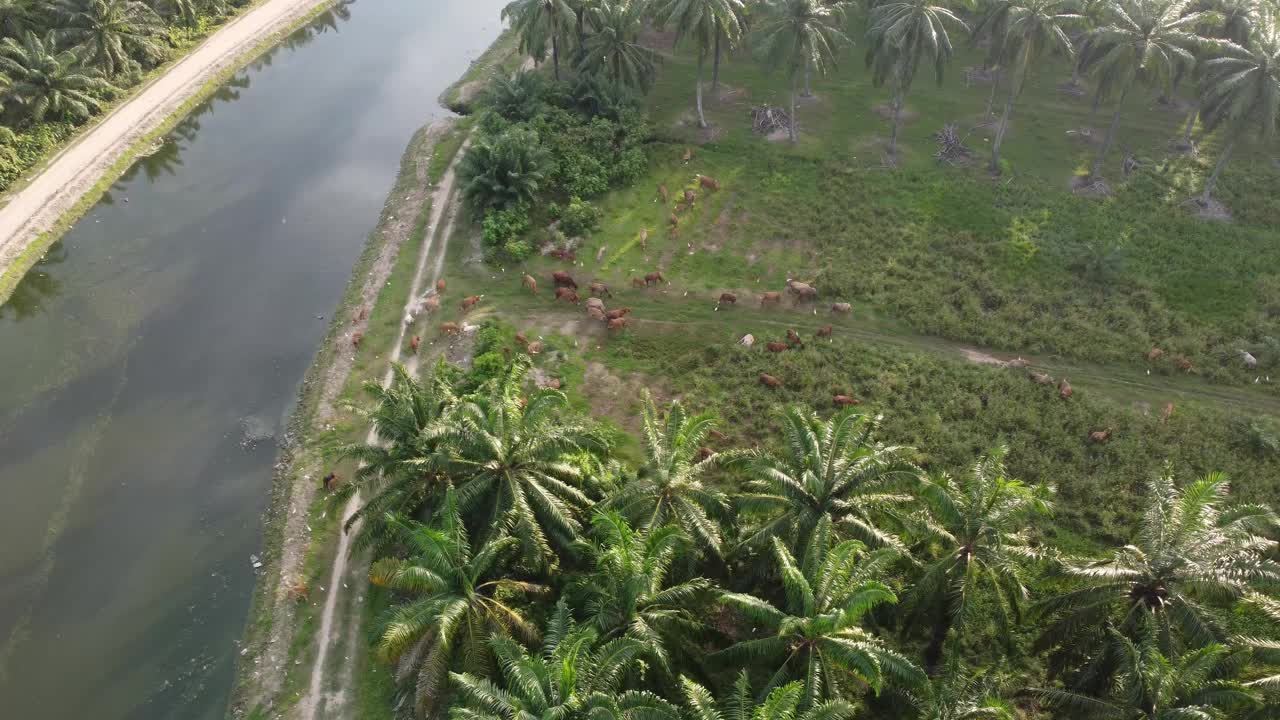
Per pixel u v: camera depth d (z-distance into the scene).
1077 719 25.75
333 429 43.09
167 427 43.88
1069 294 50.19
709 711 21.83
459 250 54.75
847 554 25.50
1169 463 36.16
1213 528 26.86
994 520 27.19
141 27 73.06
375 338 48.56
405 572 26.27
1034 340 47.28
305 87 78.06
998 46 58.88
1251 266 51.94
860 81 73.69
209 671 33.06
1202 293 50.00
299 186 63.75
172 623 34.75
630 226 56.31
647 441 32.28
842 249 54.19
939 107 69.50
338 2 94.56
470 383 42.97
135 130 67.31
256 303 52.31
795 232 55.81
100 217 59.94
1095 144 64.44
